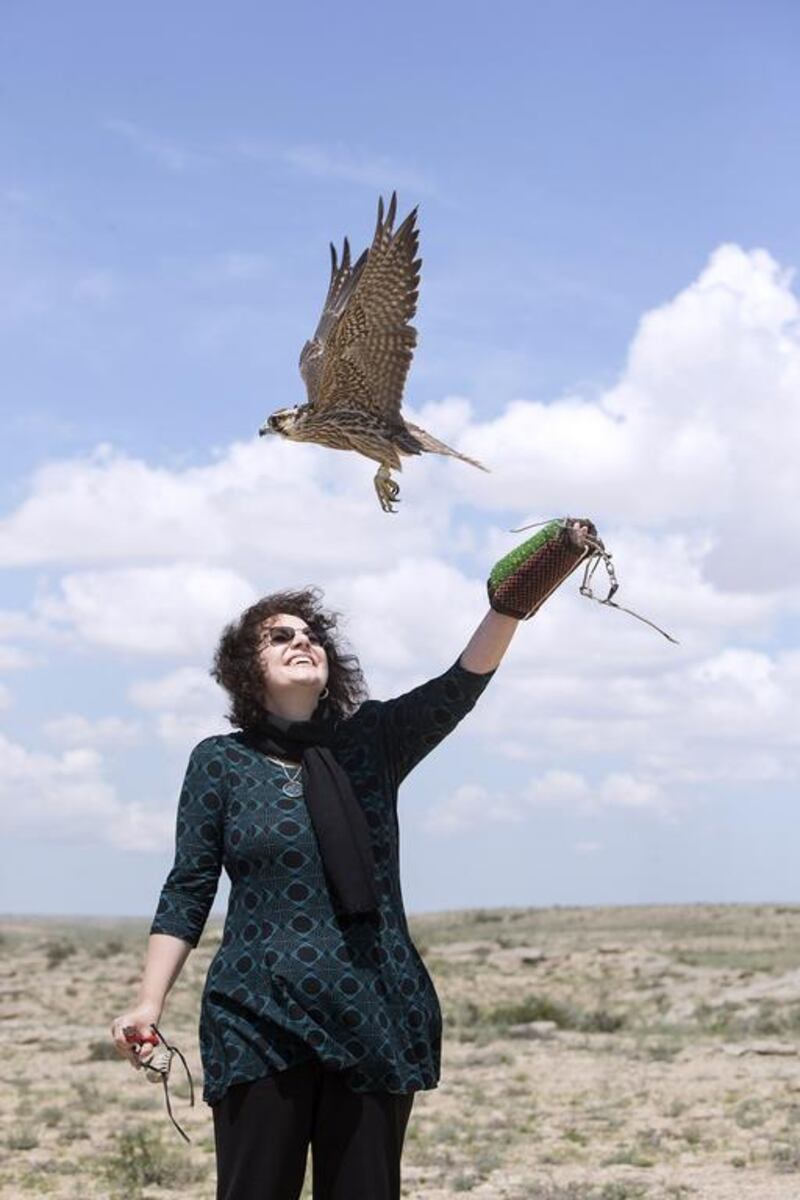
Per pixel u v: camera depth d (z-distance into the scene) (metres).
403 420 7.54
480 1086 22.39
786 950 58.47
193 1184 15.00
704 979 43.25
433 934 79.25
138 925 169.00
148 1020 5.61
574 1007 36.28
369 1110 5.48
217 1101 5.55
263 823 5.68
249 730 5.96
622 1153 16.02
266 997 5.51
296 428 7.67
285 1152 5.46
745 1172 15.06
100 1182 15.09
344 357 7.54
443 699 5.98
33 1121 19.34
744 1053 25.44
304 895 5.61
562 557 5.84
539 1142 17.19
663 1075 23.30
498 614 5.94
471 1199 13.80
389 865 5.78
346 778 5.73
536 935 74.38
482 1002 40.47
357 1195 5.45
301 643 6.02
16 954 63.34
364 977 5.54
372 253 7.43
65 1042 29.58
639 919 83.56
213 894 5.85
